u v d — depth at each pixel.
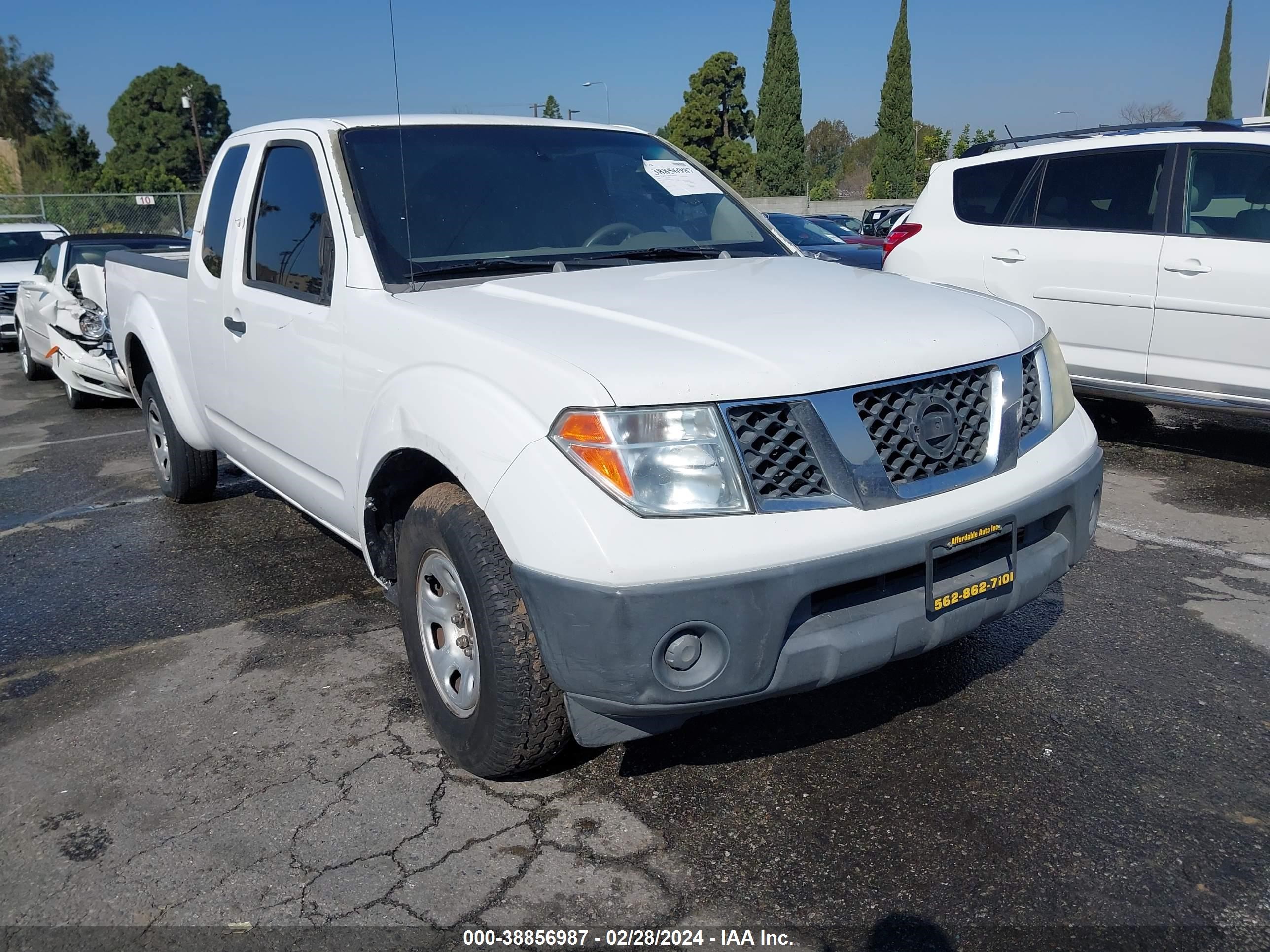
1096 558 4.64
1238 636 3.78
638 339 2.59
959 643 3.77
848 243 12.75
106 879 2.56
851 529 2.40
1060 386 3.12
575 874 2.52
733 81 52.97
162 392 5.13
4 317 14.45
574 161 4.02
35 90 64.06
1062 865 2.51
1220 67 63.22
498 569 2.58
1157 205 6.10
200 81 82.44
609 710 2.40
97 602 4.46
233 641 3.98
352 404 3.25
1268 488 5.70
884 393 2.55
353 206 3.44
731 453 2.36
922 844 2.60
